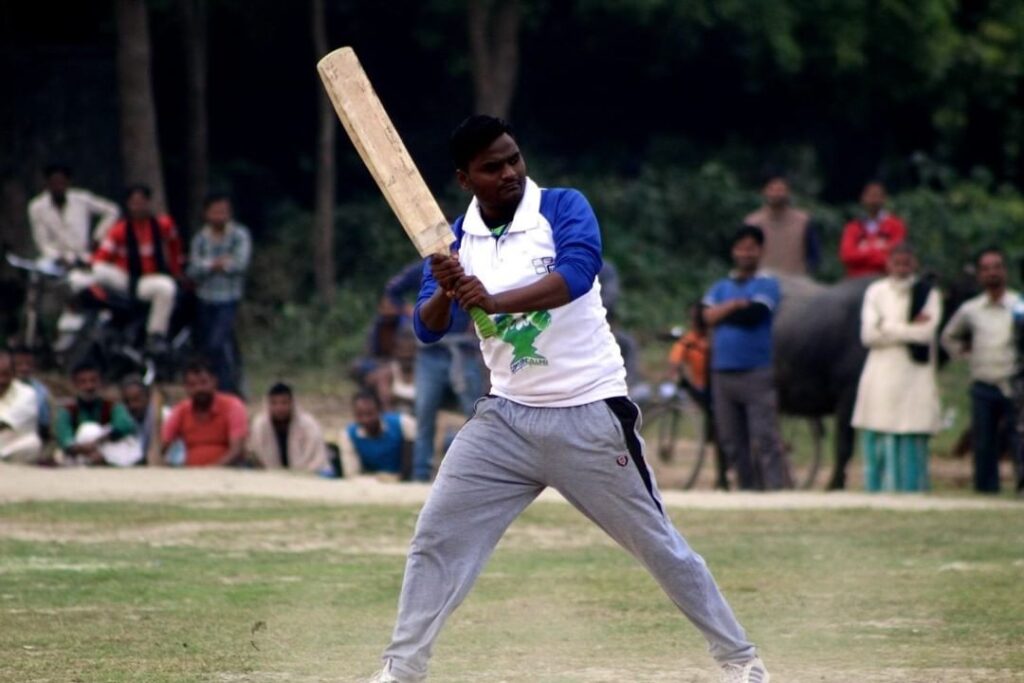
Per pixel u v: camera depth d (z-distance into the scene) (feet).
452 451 52.65
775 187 154.71
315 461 136.56
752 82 262.67
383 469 137.28
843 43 251.19
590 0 241.14
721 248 264.93
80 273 167.73
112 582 81.20
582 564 88.43
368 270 243.81
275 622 71.05
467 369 133.90
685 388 144.46
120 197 229.86
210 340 170.91
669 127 284.20
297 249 241.55
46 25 239.91
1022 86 284.20
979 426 131.13
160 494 114.93
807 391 145.18
